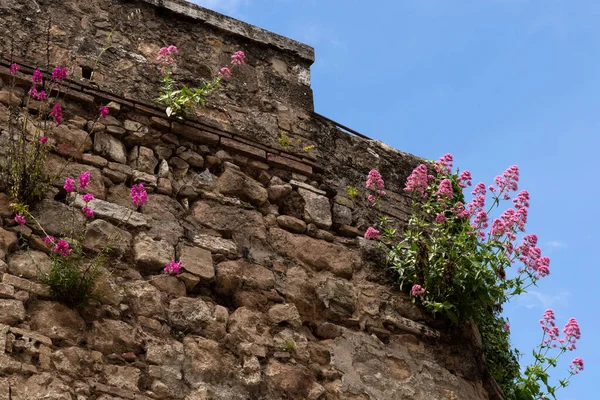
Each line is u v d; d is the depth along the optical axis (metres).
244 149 7.35
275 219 7.18
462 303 7.39
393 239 7.64
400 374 6.92
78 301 5.93
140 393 5.77
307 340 6.69
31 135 6.60
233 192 7.11
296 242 7.13
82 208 6.36
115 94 7.07
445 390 7.04
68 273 5.93
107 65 7.23
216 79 7.53
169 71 7.36
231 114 7.52
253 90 7.76
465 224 7.57
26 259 5.96
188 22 7.81
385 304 7.23
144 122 7.08
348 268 7.23
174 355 6.04
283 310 6.72
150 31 7.61
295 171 7.52
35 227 6.14
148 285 6.28
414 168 8.20
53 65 7.00
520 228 7.53
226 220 6.93
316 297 6.95
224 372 6.15
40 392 5.43
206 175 7.07
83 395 5.55
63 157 6.60
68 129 6.74
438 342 7.26
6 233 6.00
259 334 6.50
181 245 6.61
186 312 6.29
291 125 7.75
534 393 7.80
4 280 5.79
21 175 6.24
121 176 6.71
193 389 5.97
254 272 6.79
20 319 5.69
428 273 7.39
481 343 7.65
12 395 5.34
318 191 7.51
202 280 6.54
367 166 7.95
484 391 7.40
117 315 6.04
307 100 7.96
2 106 6.62
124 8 7.59
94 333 5.87
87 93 6.97
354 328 6.98
